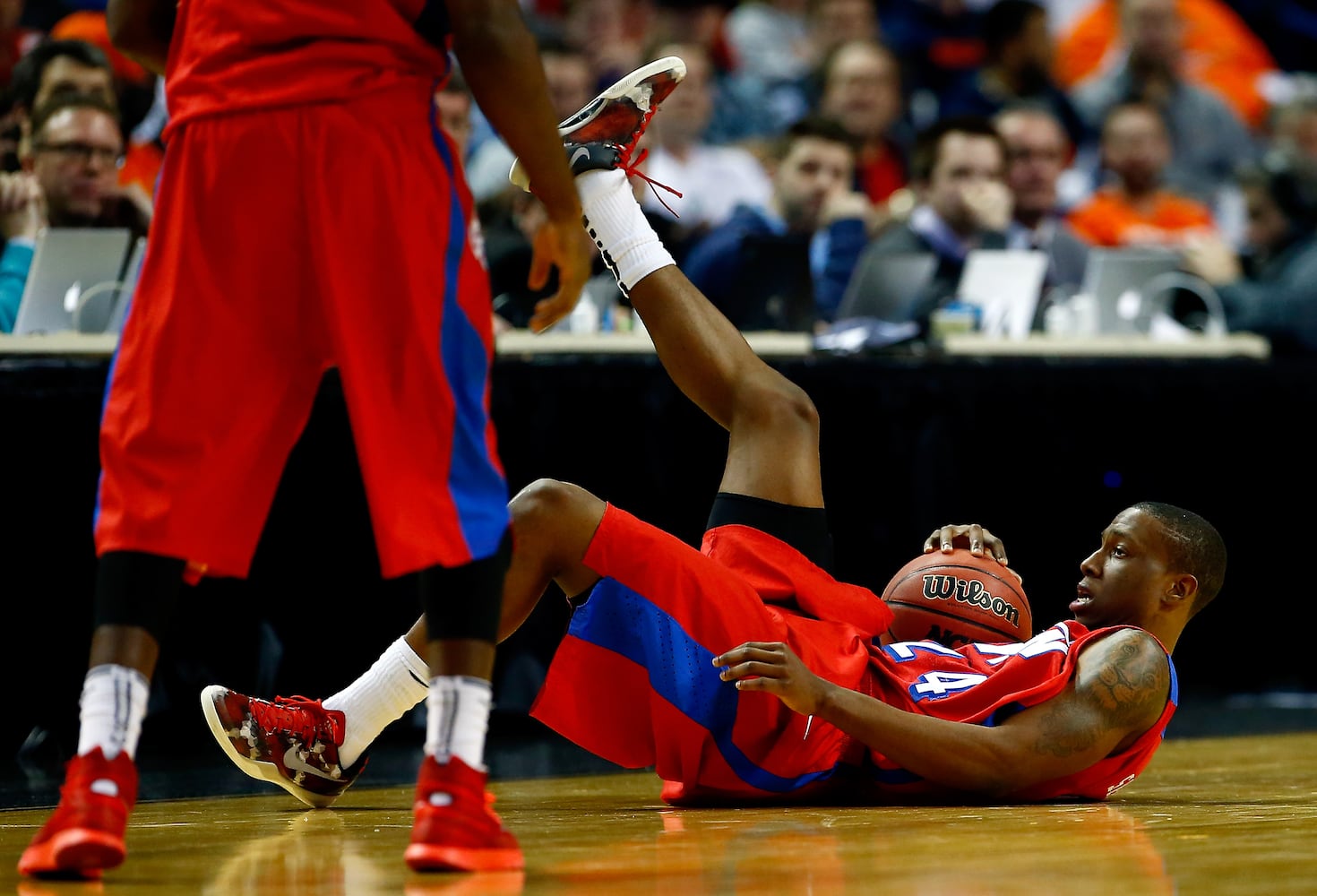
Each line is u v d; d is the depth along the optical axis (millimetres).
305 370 6660
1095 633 9297
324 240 6355
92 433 14391
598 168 9461
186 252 6453
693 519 16766
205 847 7355
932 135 22578
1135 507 10055
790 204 22062
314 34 6430
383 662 9234
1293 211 24516
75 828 6031
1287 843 7172
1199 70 35438
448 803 6281
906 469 17703
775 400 9312
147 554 6336
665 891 5773
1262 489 19672
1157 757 12922
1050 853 6832
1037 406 18406
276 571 15344
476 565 6426
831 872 6266
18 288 16797
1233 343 20422
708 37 30672
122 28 7020
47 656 14242
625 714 9000
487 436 6570
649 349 17344
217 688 8961
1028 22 30938
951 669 9422
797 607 9195
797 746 8992
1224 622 20000
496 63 6355
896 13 33250
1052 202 24891
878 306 19609
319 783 9234
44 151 17062
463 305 6496
